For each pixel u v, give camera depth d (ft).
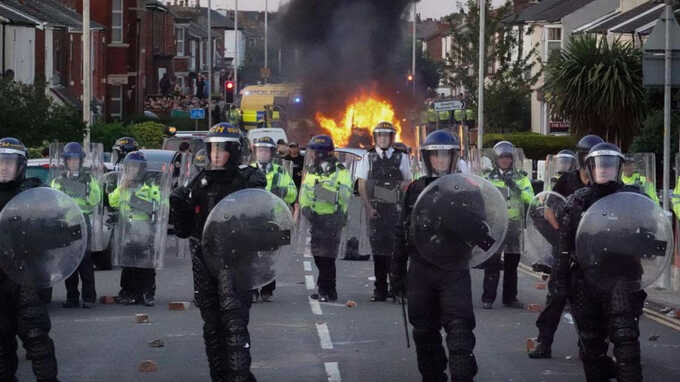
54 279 37.22
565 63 139.44
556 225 52.90
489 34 229.04
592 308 37.22
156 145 185.47
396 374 44.32
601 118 138.00
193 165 77.77
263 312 61.41
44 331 36.91
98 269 84.02
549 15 249.34
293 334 53.88
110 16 257.55
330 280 66.28
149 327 56.24
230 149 38.70
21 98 126.62
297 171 96.02
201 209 38.70
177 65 427.33
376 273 66.18
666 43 72.54
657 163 122.83
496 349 50.14
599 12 237.86
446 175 37.14
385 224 65.21
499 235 36.86
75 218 37.63
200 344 51.13
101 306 64.54
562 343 51.65
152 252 64.08
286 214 37.93
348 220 65.92
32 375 43.75
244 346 36.91
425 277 37.32
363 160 65.62
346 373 44.50
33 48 187.93
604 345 37.91
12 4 187.83
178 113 283.38
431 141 38.32
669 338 53.21
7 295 37.04
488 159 64.28
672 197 60.90
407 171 65.36
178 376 43.93
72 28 208.44
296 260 92.73
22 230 36.86
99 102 236.02
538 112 250.98
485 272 63.36
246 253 37.40
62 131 128.06
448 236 36.55
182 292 71.05
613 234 35.88
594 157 37.24
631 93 135.95
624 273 36.04
